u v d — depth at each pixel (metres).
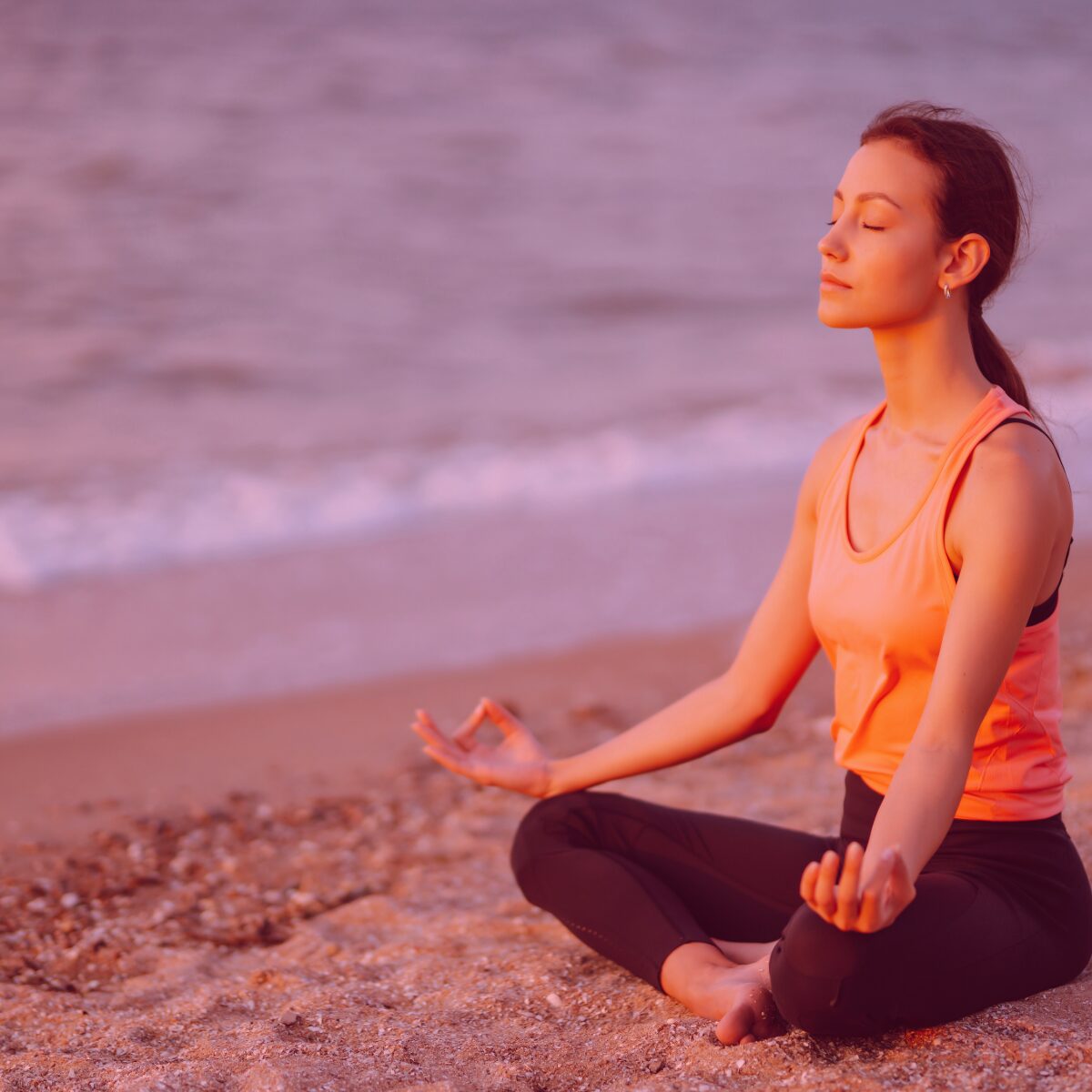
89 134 24.56
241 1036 3.07
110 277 17.78
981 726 2.75
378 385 14.32
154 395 13.66
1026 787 2.79
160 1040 3.16
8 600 8.04
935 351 2.73
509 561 8.75
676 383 14.38
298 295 17.72
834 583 2.83
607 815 3.29
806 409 13.16
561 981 3.31
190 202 21.41
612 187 24.27
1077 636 6.64
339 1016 3.19
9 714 6.20
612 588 8.12
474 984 3.35
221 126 25.86
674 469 11.14
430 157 25.14
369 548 9.12
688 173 25.34
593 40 36.59
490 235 21.06
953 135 2.67
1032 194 3.02
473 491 10.52
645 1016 3.02
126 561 8.80
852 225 2.72
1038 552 2.57
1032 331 16.69
